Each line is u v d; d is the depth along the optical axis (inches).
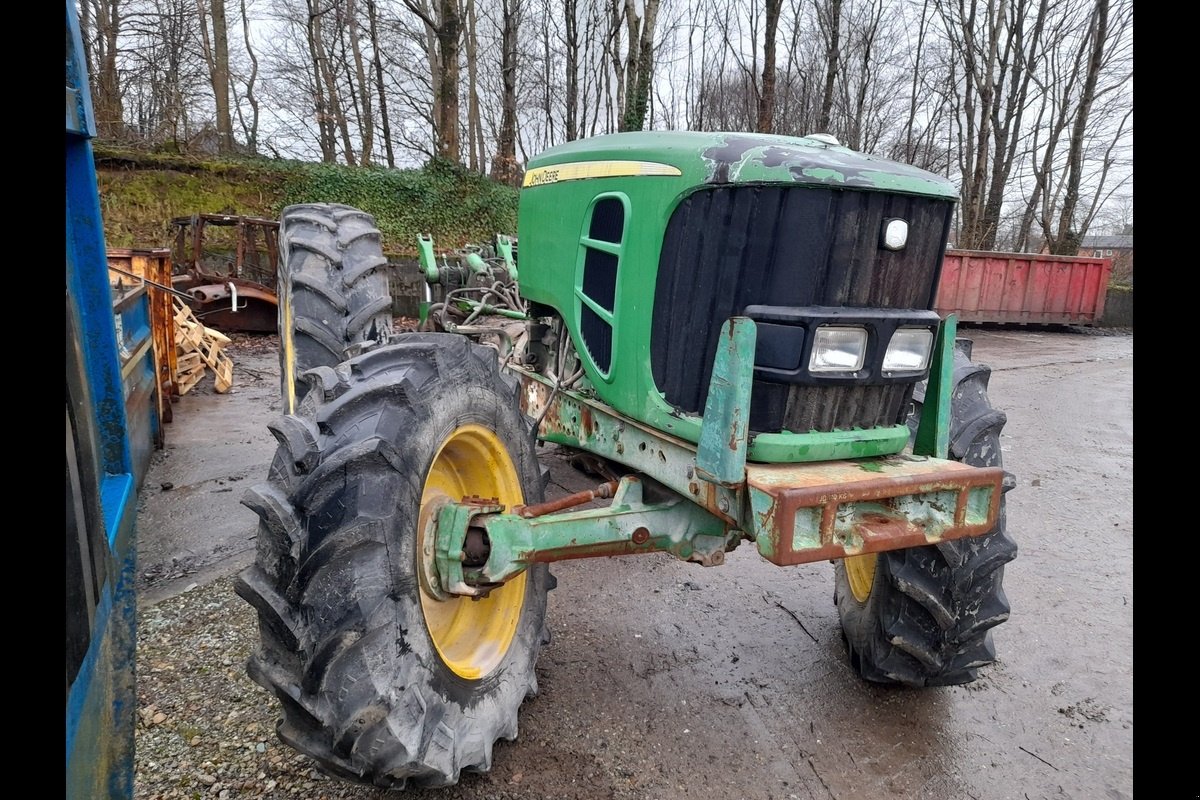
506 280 223.0
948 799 91.1
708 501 83.9
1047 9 896.3
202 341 283.9
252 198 553.0
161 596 126.6
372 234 151.2
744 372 75.7
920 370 85.3
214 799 83.4
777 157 78.2
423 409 77.0
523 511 85.9
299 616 67.9
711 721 103.3
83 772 47.5
